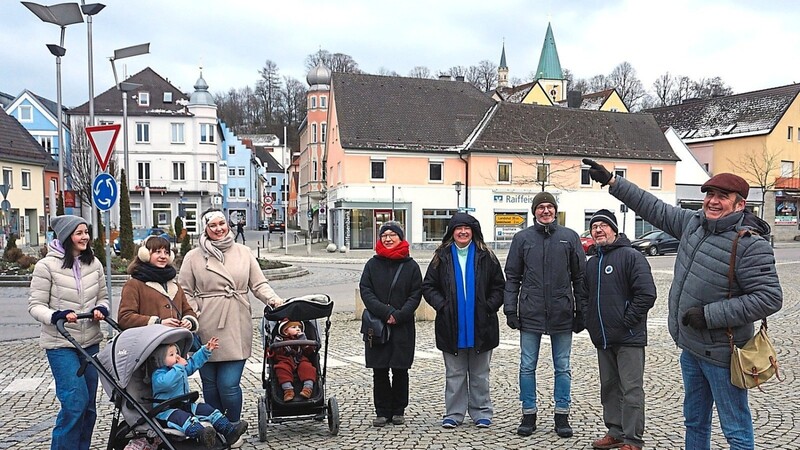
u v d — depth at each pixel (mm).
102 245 20875
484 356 6312
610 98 61844
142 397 4629
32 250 38156
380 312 6180
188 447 4426
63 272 5129
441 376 8469
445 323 6211
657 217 5020
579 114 45062
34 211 45656
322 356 9820
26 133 46625
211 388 5852
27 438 6043
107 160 11172
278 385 5984
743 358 4219
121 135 60375
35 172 45719
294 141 114812
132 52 22484
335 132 42969
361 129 39875
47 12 16328
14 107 58812
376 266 6387
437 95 44000
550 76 90312
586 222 42844
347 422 6480
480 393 6328
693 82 89750
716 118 55656
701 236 4504
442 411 6855
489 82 101000
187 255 5887
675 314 4648
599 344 5559
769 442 5629
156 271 5359
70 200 24156
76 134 49500
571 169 42344
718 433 5875
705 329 4371
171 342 4695
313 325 6355
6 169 42094
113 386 4484
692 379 4648
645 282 5402
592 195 42844
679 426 6172
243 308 5844
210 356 5254
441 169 40406
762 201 47531
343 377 8469
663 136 46094
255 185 92500
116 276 20000
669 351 9812
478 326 6168
